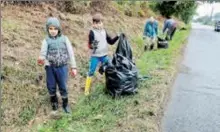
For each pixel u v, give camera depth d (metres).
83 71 5.65
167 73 6.57
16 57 4.93
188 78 6.88
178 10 23.97
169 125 4.34
